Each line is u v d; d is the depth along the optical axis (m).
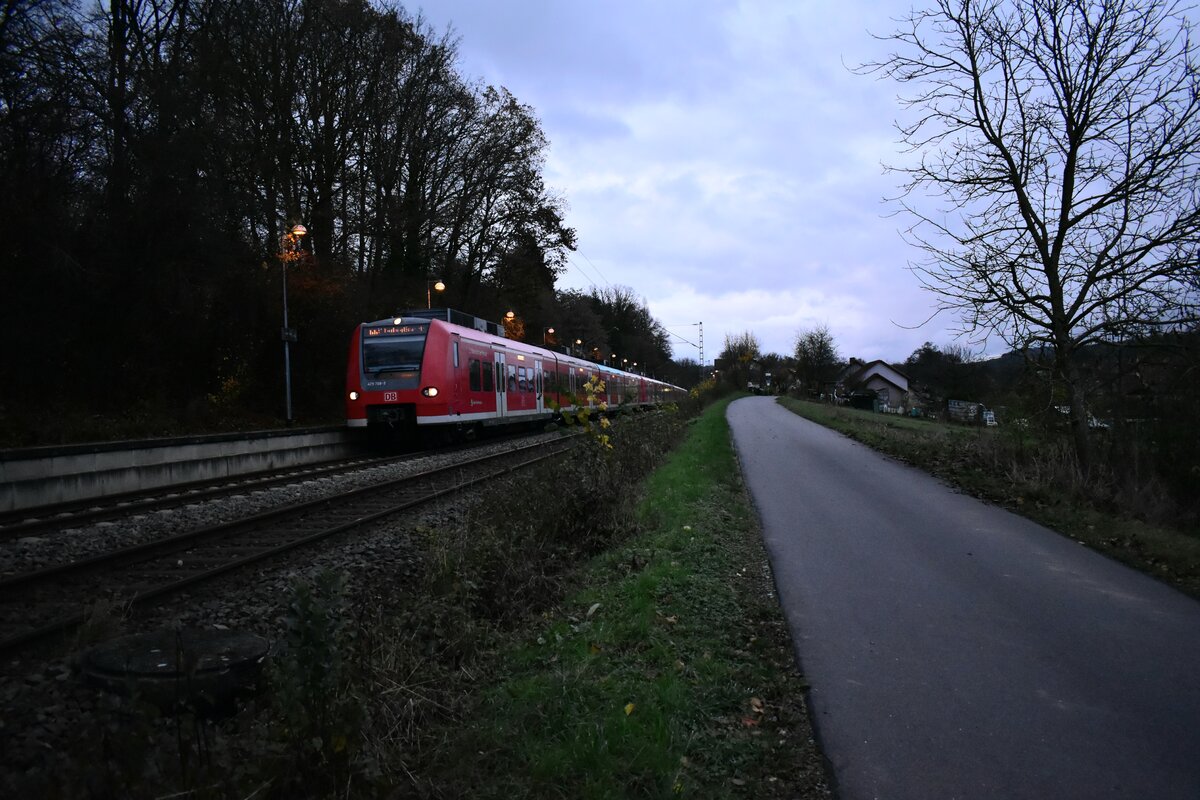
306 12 27.20
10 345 16.38
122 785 2.24
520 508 7.69
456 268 40.75
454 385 18.88
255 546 7.88
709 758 3.41
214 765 2.52
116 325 18.98
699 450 16.41
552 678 4.11
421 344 18.30
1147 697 4.11
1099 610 5.62
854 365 104.06
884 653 4.73
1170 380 12.00
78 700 3.70
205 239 20.20
